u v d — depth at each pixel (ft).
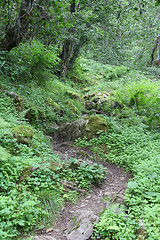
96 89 42.45
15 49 25.59
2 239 8.30
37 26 25.76
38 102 25.05
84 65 61.46
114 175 15.76
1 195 10.14
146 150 17.62
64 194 12.48
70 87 40.40
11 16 24.79
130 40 47.67
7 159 12.10
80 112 32.71
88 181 14.15
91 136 20.97
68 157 17.72
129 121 24.88
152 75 54.54
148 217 9.61
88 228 9.75
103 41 43.78
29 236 9.25
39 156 15.39
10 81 23.94
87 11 32.94
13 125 16.51
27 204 9.81
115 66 60.39
